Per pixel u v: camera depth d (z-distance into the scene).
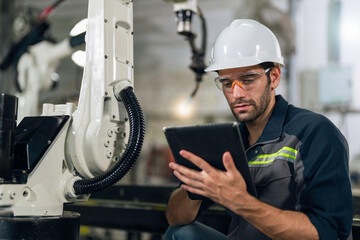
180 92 6.49
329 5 4.53
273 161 1.19
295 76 4.08
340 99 4.32
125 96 1.19
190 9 1.76
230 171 0.98
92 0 1.22
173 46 6.52
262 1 3.81
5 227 1.00
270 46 1.25
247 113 1.20
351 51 5.19
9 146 1.02
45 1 6.21
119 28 1.25
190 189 1.05
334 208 1.06
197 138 1.00
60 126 1.13
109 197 2.06
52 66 2.62
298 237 1.03
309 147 1.13
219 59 1.26
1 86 4.45
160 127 6.30
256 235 1.22
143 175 6.09
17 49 2.51
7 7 4.39
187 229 1.40
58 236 1.06
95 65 1.19
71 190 1.13
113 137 1.20
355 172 4.29
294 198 1.17
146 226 1.89
